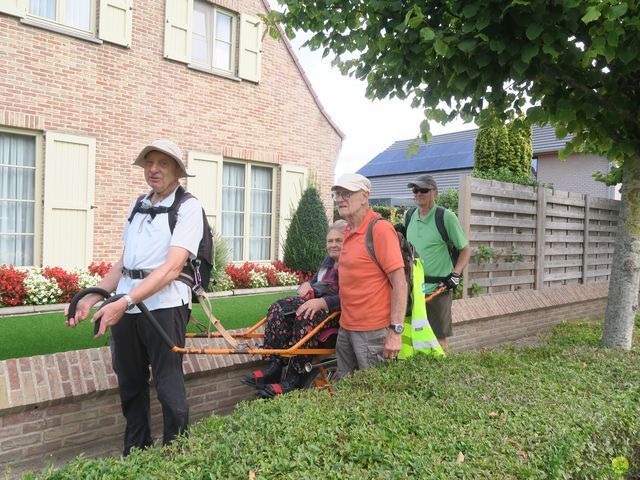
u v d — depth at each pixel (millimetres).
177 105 9773
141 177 9312
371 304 3648
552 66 4246
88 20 8633
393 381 3176
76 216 8547
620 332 5109
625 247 5113
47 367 3496
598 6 3348
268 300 7891
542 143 21641
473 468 2133
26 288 7219
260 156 11234
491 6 3613
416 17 3686
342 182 3607
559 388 3365
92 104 8617
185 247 3176
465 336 6746
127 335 3287
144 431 3502
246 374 4543
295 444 2264
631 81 4621
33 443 3396
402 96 4543
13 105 7766
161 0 9438
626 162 5082
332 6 4477
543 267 8195
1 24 7590
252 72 10906
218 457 2129
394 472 2018
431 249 4926
